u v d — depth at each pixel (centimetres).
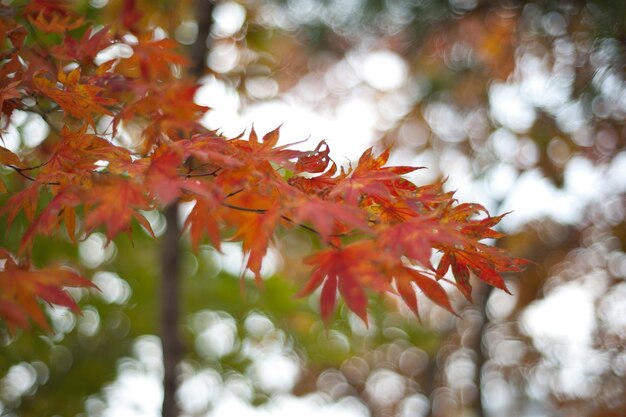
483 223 179
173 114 210
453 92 815
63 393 570
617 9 541
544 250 902
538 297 941
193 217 195
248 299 621
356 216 159
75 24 235
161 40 236
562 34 625
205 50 461
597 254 892
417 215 180
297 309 640
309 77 792
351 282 152
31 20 229
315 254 159
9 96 187
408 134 882
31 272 159
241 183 173
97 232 512
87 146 186
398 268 158
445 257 185
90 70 232
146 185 163
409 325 825
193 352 617
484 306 897
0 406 549
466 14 671
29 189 182
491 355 1064
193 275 622
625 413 850
